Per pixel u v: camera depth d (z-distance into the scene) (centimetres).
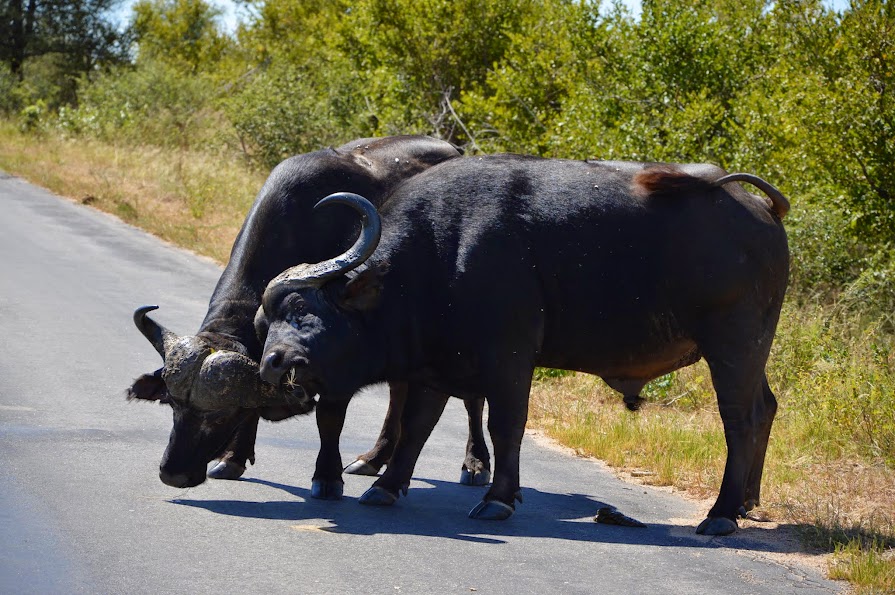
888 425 1276
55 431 1113
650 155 2069
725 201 990
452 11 3338
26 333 1569
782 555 898
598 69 2417
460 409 1456
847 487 1123
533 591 764
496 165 1000
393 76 3369
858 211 1853
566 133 2283
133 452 1067
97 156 3803
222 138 3878
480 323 953
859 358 1492
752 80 2289
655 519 1006
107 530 833
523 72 2838
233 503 956
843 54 1861
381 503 998
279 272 1005
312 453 1156
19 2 5909
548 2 2995
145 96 4653
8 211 2803
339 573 775
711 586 803
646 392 1518
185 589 716
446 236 969
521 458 1217
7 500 882
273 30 5972
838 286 1881
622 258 973
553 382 1572
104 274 2123
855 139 1806
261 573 761
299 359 899
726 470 979
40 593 693
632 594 772
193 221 2828
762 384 1037
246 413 949
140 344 1566
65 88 5988
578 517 996
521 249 962
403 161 1065
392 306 966
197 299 1959
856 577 827
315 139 3666
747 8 2375
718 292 967
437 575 786
